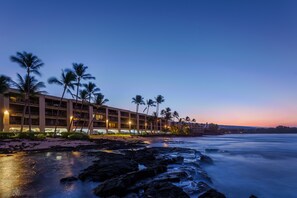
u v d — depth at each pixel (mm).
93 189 10148
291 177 16656
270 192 12945
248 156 28672
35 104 64562
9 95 47750
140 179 11820
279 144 54906
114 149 32000
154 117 125812
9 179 11852
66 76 52562
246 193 12609
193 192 10484
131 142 49188
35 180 11648
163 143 53000
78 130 81562
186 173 13898
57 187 10398
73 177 11805
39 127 64938
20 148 27938
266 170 19359
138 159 19422
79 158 20297
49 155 22672
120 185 9586
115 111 106125
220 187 13750
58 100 72812
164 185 9961
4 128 54844
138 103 114562
